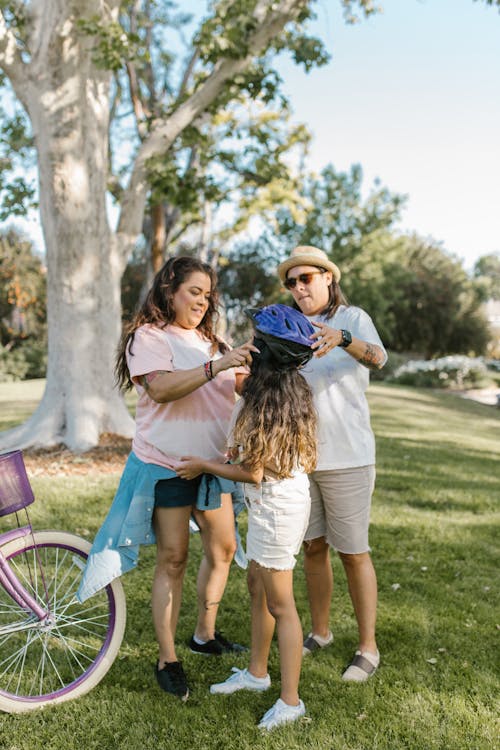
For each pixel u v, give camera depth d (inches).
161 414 107.7
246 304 1360.7
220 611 139.9
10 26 298.5
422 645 126.6
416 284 1398.9
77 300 302.0
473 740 97.5
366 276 1181.7
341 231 1171.9
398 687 111.9
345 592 150.1
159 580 110.7
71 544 113.0
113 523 109.2
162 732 99.0
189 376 101.0
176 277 108.9
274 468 101.7
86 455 286.4
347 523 114.8
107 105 307.4
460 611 142.5
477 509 231.3
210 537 116.3
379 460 309.6
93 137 298.7
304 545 121.5
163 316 109.9
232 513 118.0
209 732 99.1
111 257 316.5
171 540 109.6
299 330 100.4
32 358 993.5
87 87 291.7
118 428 311.1
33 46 287.9
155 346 106.1
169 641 110.9
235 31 289.6
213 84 316.2
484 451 377.4
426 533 197.0
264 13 302.4
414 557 176.6
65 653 122.1
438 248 1524.4
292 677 103.0
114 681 113.3
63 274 300.7
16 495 105.5
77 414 299.9
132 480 109.8
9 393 624.7
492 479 285.4
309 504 107.0
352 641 128.1
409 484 261.9
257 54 314.5
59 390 303.7
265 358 102.1
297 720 101.6
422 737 98.0
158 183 328.8
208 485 109.8
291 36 371.6
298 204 895.1
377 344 110.8
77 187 294.7
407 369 981.8
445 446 380.5
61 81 284.4
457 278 1485.0
